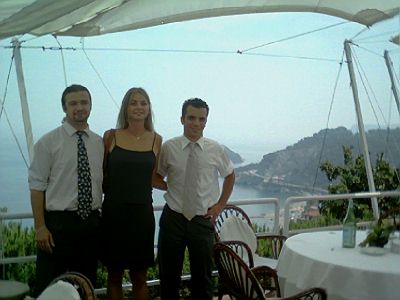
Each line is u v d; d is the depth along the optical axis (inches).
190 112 136.2
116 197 128.5
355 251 132.0
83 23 168.1
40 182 121.3
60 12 122.9
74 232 121.5
